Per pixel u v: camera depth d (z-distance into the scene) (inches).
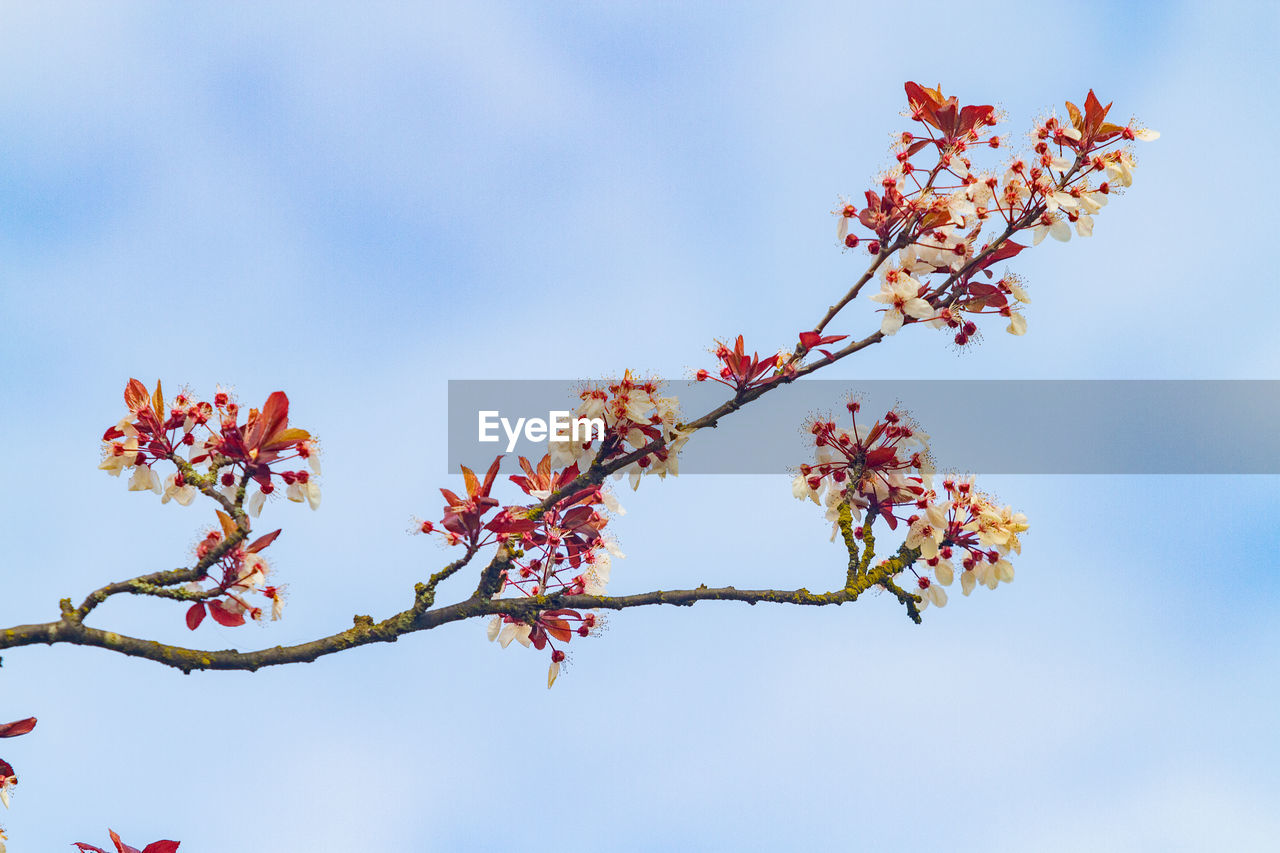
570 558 233.9
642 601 209.8
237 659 188.1
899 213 211.9
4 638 174.9
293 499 207.2
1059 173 218.5
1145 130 217.2
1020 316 217.2
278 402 198.2
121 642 182.4
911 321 212.7
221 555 189.9
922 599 230.2
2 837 198.7
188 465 202.4
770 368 210.8
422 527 212.5
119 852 197.9
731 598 209.8
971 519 237.1
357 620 200.7
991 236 221.3
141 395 204.2
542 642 231.1
